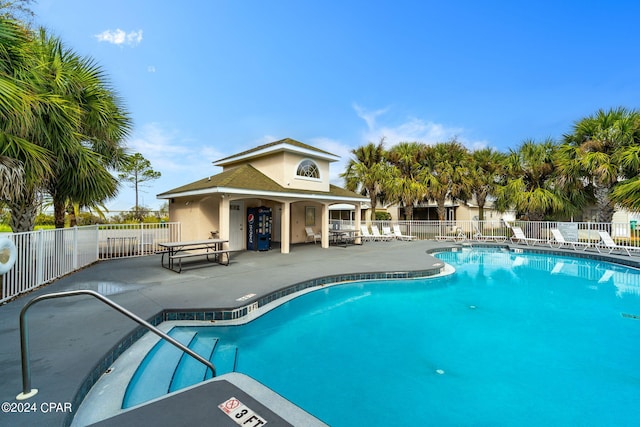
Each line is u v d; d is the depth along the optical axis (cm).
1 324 421
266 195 1094
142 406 234
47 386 271
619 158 1204
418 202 1994
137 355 381
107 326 418
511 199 1619
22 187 507
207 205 1199
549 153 1546
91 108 750
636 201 1031
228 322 514
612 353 460
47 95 562
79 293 251
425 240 1761
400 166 2005
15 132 520
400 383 380
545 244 1505
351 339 509
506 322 586
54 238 700
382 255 1147
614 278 959
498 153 1823
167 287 646
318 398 350
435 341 502
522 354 459
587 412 325
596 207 1532
